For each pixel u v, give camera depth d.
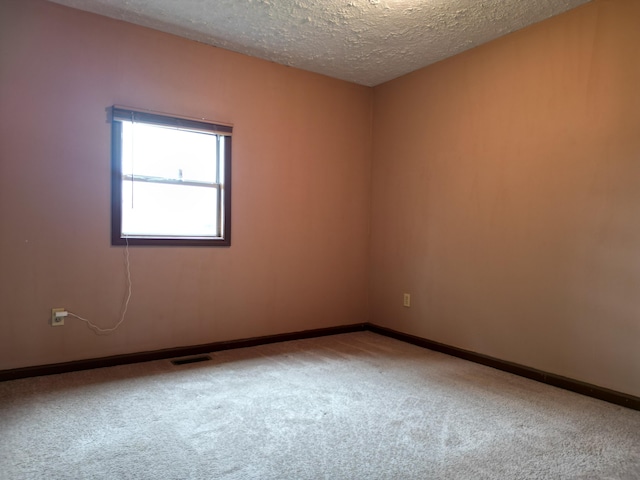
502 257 2.83
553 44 2.54
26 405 2.08
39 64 2.46
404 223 3.58
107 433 1.80
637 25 2.18
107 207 2.70
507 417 2.04
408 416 2.03
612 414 2.10
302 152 3.53
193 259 3.03
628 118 2.22
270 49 3.09
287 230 3.47
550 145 2.56
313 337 3.62
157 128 2.90
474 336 3.01
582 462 1.64
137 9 2.55
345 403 2.18
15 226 2.42
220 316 3.16
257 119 3.28
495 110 2.87
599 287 2.34
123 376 2.54
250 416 2.00
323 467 1.57
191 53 2.96
